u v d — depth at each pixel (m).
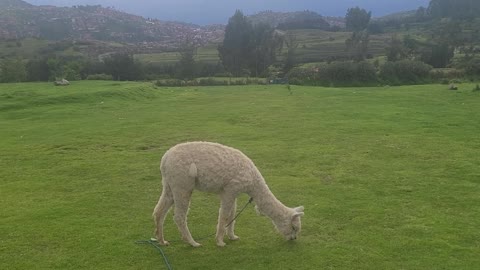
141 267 7.72
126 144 17.81
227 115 24.72
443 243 8.55
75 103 28.69
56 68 54.50
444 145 16.56
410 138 17.83
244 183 8.07
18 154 16.33
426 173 13.23
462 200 10.94
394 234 9.01
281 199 11.16
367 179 12.75
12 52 80.06
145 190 12.02
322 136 18.67
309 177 13.05
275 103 29.61
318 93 35.41
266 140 18.16
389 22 143.75
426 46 75.25
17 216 10.12
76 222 9.73
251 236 8.95
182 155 7.89
